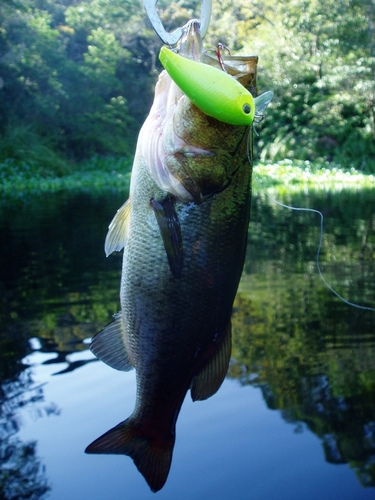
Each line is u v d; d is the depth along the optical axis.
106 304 1.16
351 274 1.41
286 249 1.72
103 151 4.86
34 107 4.39
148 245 0.40
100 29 4.96
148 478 0.42
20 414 0.76
